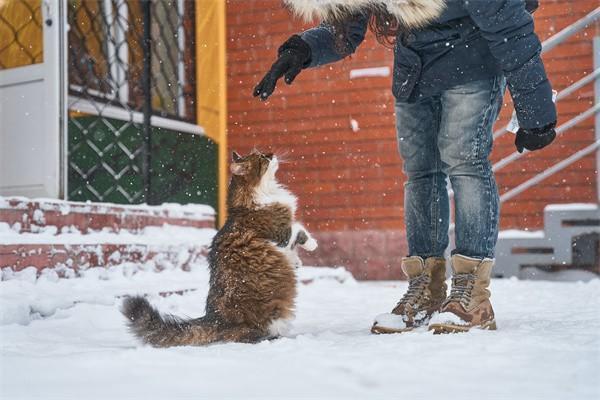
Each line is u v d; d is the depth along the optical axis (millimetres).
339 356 2314
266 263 3090
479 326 3195
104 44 6535
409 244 3596
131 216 5750
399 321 3314
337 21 3369
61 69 5500
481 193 3285
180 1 7422
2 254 4266
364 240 9953
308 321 4047
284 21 10484
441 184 3564
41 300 3832
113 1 6570
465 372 2004
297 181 10328
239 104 10648
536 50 3105
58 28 5484
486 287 3297
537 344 2539
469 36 3225
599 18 8953
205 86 7621
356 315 4418
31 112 5551
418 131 3510
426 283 3496
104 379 1913
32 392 1782
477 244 3281
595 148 8461
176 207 6449
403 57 3426
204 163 7527
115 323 3809
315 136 10297
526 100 3143
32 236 4574
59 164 5469
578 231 8500
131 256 5391
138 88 6879
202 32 7629
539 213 9172
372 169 10023
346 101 10180
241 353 2424
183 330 2891
